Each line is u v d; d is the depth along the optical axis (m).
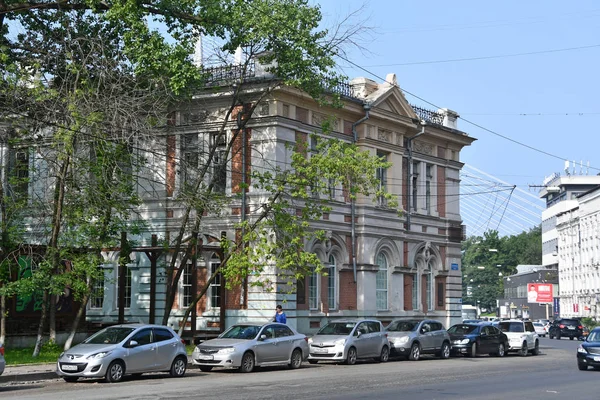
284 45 31.88
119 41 31.64
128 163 30.14
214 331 37.66
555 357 40.62
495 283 171.00
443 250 50.81
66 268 31.59
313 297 40.97
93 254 29.84
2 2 30.45
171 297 34.75
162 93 30.41
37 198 31.23
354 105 43.09
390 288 45.75
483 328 39.62
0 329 31.64
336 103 35.12
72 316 33.97
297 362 29.59
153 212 40.09
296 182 33.75
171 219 39.62
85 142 28.09
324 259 41.47
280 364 29.14
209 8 30.02
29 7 30.47
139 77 30.27
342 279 42.75
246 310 38.50
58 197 29.39
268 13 31.12
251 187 38.59
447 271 50.78
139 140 30.31
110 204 29.47
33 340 32.81
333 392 20.47
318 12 31.97
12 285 27.61
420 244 48.34
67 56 28.41
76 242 29.69
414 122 47.44
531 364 34.00
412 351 35.25
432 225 49.50
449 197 51.16
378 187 44.12
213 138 39.59
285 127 38.91
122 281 35.94
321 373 27.08
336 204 42.31
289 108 39.38
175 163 35.06
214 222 39.16
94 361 22.81
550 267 137.00
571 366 32.81
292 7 31.36
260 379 24.39
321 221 41.19
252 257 33.12
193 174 37.38
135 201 30.70
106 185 29.22
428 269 49.53
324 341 31.78
